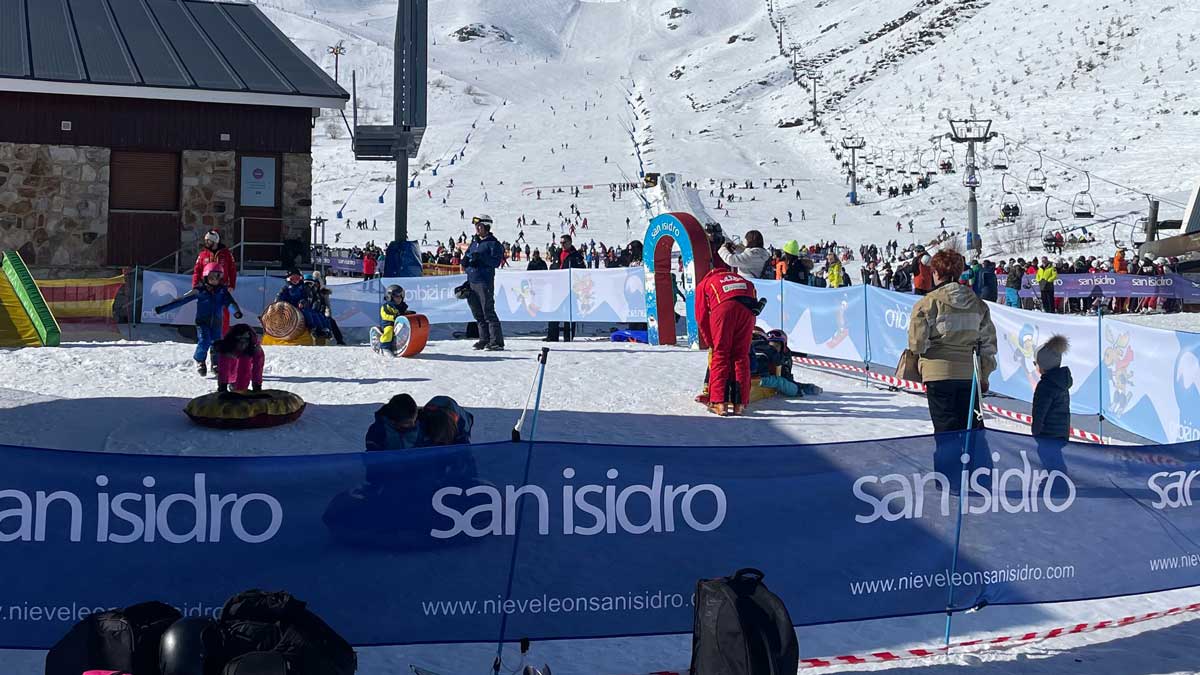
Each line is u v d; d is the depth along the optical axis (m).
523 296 21.03
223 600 4.91
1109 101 136.50
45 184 23.77
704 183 134.25
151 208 24.52
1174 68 141.62
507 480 5.22
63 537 4.80
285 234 25.22
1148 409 10.69
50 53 24.98
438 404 7.41
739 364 11.84
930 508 5.79
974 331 8.67
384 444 7.12
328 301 20.31
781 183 131.38
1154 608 6.50
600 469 5.32
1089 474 6.06
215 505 4.92
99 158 24.06
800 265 19.98
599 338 21.55
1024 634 5.96
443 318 21.58
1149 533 6.15
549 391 12.98
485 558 5.20
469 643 5.56
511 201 127.19
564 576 5.28
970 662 5.49
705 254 17.92
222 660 4.10
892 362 14.93
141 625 4.28
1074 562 6.00
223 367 11.41
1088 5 180.25
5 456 4.73
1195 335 9.88
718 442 10.38
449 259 48.22
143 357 15.13
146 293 20.50
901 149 139.75
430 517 5.13
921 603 5.75
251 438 10.14
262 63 26.83
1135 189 104.38
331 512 5.02
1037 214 99.25
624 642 5.67
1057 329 12.22
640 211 116.75
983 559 5.86
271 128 25.08
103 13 29.22
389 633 5.08
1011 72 161.75
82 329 19.23
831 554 5.62
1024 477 5.94
